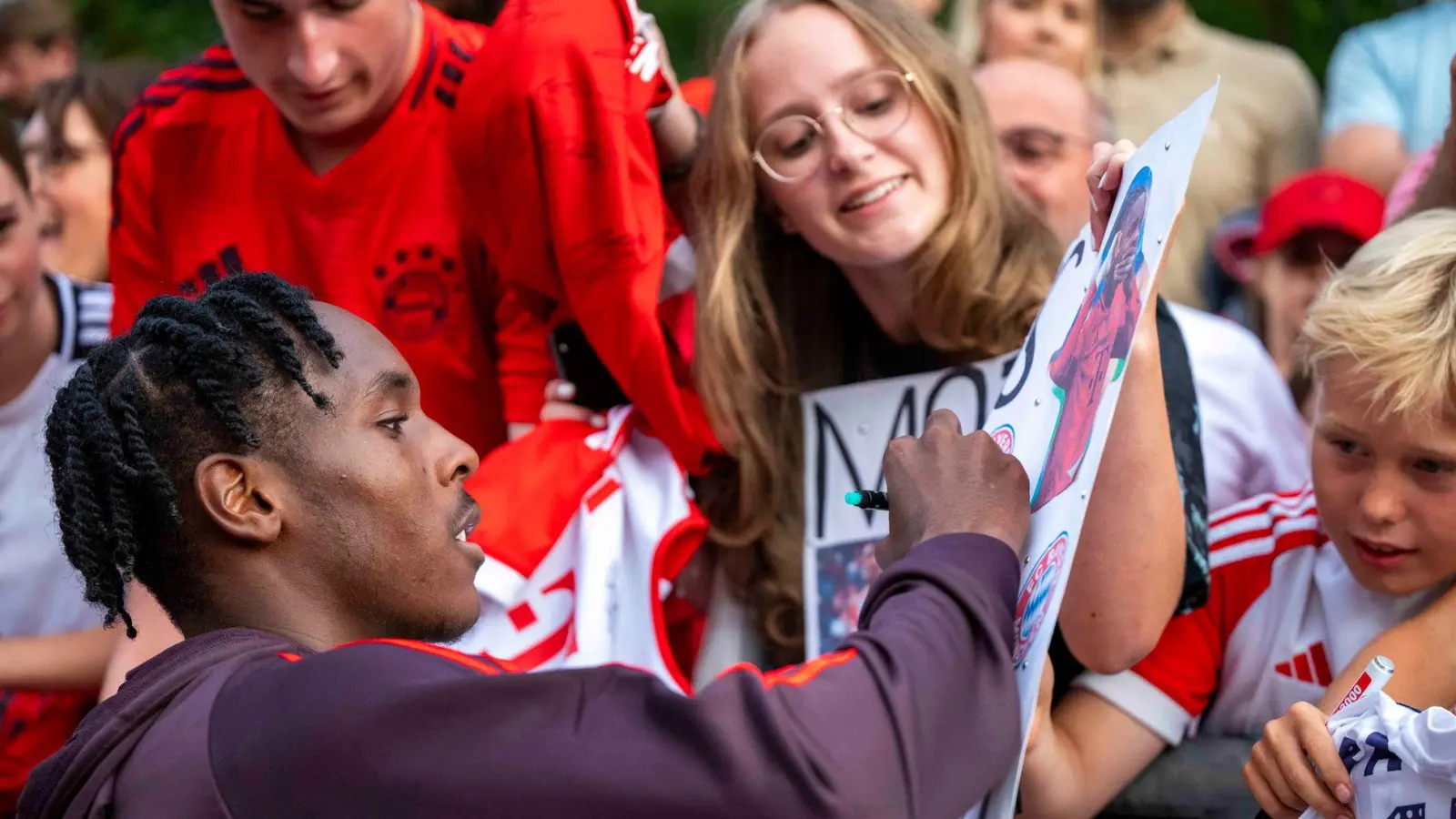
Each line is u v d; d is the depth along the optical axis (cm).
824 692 127
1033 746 186
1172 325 207
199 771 126
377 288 239
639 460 229
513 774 123
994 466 151
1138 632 173
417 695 124
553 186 215
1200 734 201
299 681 128
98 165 331
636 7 227
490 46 221
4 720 252
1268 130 349
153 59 399
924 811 128
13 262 254
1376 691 152
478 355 242
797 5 228
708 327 229
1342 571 193
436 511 144
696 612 238
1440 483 173
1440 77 351
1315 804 155
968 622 135
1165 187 143
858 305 242
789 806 123
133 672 141
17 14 386
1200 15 446
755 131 227
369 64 228
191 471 139
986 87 288
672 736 124
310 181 239
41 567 255
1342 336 175
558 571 220
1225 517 205
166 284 252
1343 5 440
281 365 141
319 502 140
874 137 221
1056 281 176
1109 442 170
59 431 145
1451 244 175
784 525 234
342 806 123
